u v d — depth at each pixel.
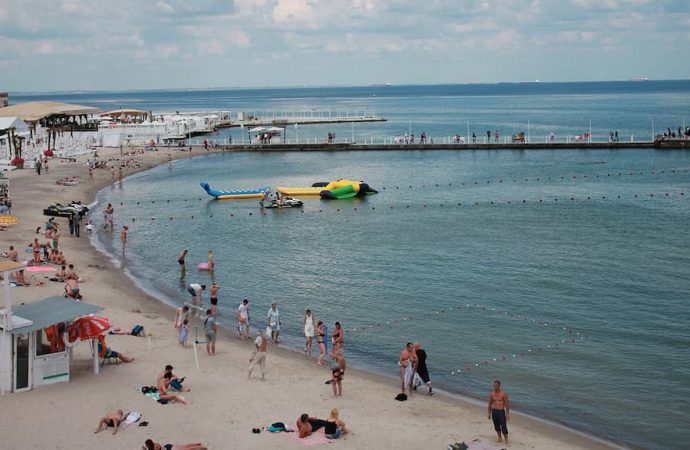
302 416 25.05
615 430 26.73
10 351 27.84
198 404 27.59
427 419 27.05
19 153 105.06
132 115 170.38
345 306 43.28
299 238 64.19
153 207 81.81
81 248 58.06
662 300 43.12
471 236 63.31
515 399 29.69
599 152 127.25
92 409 26.64
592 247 57.91
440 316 41.03
